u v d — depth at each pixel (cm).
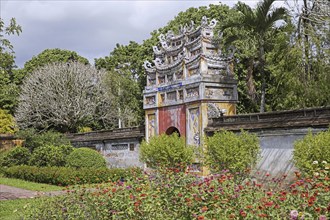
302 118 1346
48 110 3591
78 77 3597
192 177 988
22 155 2505
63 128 3684
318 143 1088
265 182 1428
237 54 2419
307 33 1627
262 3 1727
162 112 2047
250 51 2148
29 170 2116
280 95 1862
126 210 693
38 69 3897
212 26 1898
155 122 2089
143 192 766
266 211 577
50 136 2688
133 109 3562
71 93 3544
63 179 1859
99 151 2670
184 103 1866
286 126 1380
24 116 3531
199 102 1766
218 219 604
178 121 1922
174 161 1645
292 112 1391
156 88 2072
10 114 3884
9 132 3803
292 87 1625
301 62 1620
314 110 1312
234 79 1855
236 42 2117
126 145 2419
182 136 1853
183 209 667
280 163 1401
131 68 3875
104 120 3731
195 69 1833
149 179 976
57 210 853
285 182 1350
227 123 1650
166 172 1090
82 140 2822
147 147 1734
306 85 1612
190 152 1667
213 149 1408
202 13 2972
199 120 1761
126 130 2428
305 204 578
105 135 2619
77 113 3488
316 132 1279
